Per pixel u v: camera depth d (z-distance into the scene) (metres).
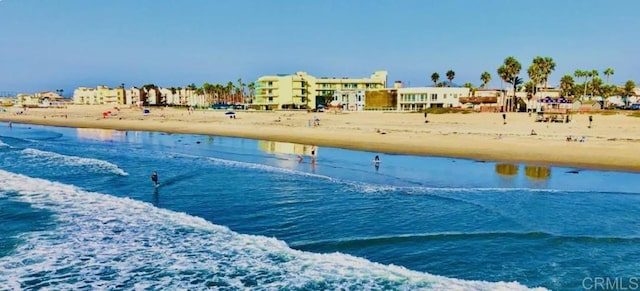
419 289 12.17
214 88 180.50
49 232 17.03
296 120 80.31
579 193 22.20
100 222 18.22
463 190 23.09
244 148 44.16
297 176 27.47
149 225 17.75
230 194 22.78
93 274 13.30
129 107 163.12
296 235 16.55
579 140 40.91
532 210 19.33
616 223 17.58
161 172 29.58
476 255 14.45
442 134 50.59
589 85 129.00
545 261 13.96
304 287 12.37
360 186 24.23
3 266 13.84
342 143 45.38
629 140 40.75
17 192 23.59
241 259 14.29
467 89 112.00
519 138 44.09
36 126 84.88
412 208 19.75
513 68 99.00
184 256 14.59
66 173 29.89
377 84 134.00
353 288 12.28
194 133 62.84
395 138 47.78
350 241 15.70
